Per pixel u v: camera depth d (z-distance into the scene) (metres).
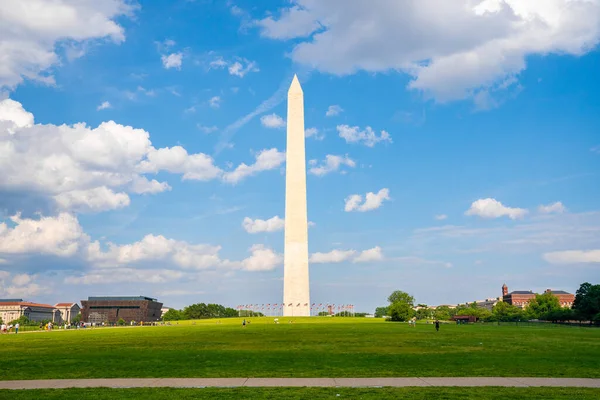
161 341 53.12
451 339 53.47
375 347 43.59
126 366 29.80
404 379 24.08
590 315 120.44
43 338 63.94
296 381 23.61
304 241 127.88
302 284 127.00
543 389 21.02
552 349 40.81
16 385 22.98
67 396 20.00
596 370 27.06
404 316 127.44
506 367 28.42
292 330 73.94
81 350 42.00
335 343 48.25
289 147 130.00
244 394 20.16
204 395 20.03
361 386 22.03
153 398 19.48
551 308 181.62
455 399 18.91
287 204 128.62
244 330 76.00
